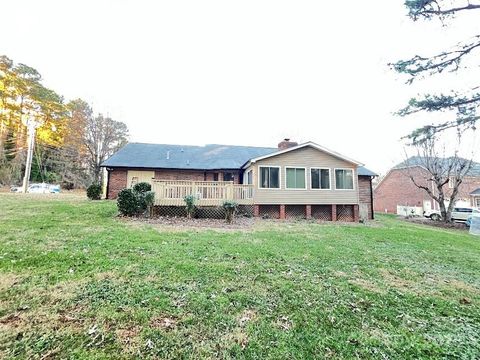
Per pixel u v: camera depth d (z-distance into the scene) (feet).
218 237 23.66
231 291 12.41
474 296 13.82
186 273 14.12
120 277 13.00
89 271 13.50
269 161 45.09
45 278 12.32
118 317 9.54
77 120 98.99
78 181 105.29
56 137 99.86
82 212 31.83
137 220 30.45
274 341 8.89
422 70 18.93
